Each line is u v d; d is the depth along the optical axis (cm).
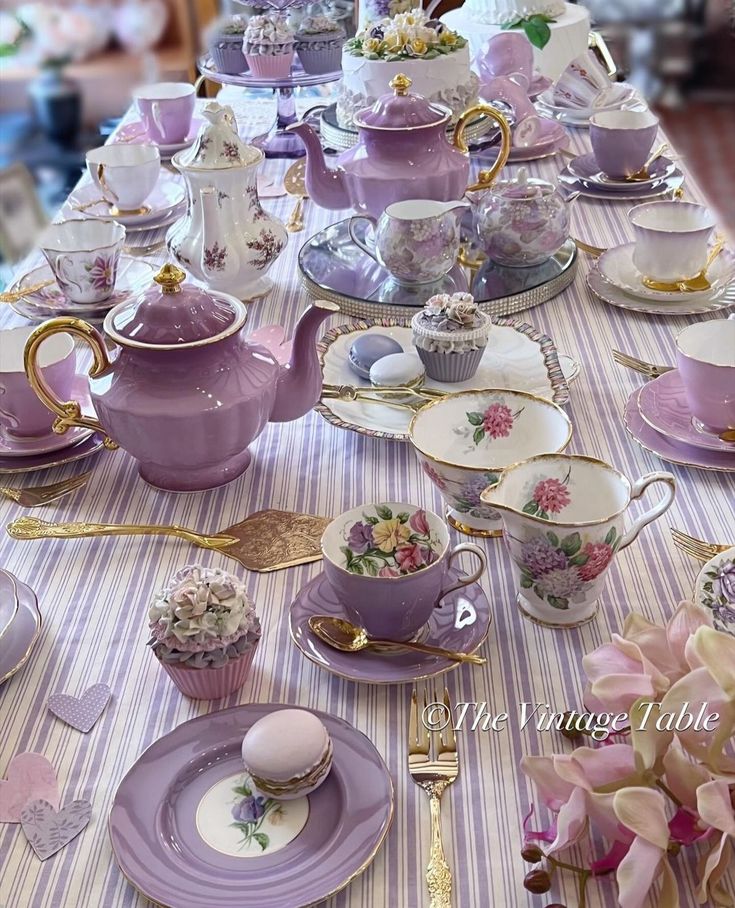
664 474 71
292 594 78
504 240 123
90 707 68
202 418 84
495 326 111
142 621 76
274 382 90
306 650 69
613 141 148
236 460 93
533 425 85
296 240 142
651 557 80
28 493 91
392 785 59
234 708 65
